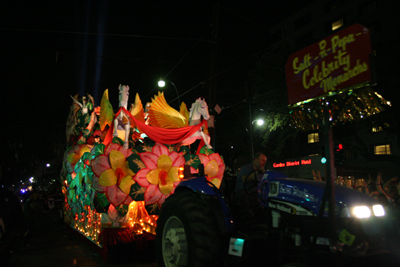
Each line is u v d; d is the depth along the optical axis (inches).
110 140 303.6
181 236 187.0
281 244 159.5
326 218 144.6
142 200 269.9
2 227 161.0
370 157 912.9
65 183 430.9
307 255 145.9
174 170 284.5
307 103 160.9
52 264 277.3
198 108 326.6
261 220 187.5
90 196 282.4
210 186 189.9
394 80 651.5
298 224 154.0
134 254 271.7
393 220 154.9
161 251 199.9
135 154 271.9
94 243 297.4
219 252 173.3
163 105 335.6
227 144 1216.2
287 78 170.2
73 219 403.2
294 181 168.7
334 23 1310.3
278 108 848.3
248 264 173.2
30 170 926.4
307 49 158.7
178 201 189.2
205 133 332.2
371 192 387.9
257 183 203.6
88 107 382.6
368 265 144.0
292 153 1267.2
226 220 177.0
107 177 259.4
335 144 173.8
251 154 618.5
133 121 299.0
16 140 741.3
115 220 273.6
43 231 511.8
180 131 308.8
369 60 129.2
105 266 264.4
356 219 145.6
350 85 135.9
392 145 1025.5
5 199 165.0
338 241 139.6
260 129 989.8
